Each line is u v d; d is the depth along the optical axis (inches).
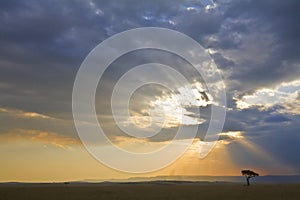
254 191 2031.3
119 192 1940.2
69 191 2001.7
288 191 2004.2
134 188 2635.3
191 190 2235.5
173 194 1785.2
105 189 2380.7
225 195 1707.7
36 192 1850.4
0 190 2046.0
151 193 1861.5
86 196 1617.9
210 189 2421.3
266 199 1501.0
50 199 1461.6
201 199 1518.2
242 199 1514.5
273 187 2635.3
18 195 1630.2
